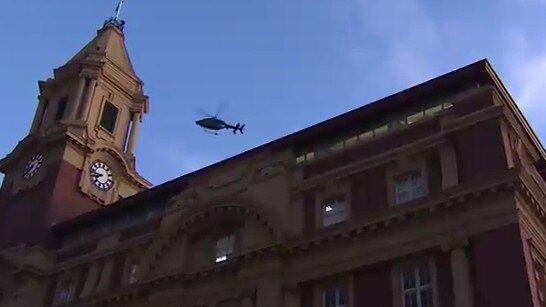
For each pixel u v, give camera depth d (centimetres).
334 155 3944
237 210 3981
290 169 4047
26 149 6044
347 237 3512
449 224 3212
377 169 3678
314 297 3519
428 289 3166
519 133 3591
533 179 3234
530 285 2855
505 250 2986
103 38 6981
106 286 4475
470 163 3319
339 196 3762
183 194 4372
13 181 5994
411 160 3569
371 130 3969
